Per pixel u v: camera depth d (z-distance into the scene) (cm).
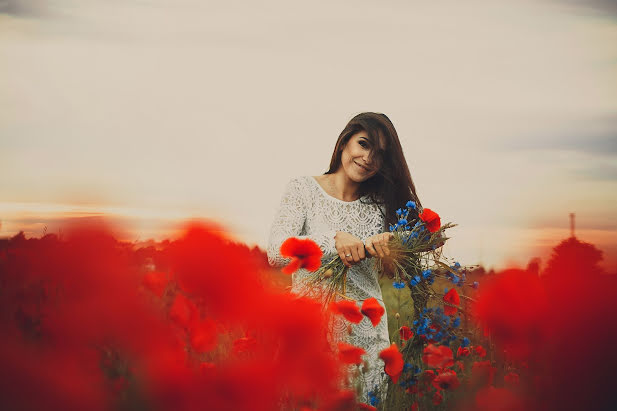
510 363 228
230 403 82
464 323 251
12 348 65
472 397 214
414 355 254
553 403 174
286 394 123
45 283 75
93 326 70
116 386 74
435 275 258
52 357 66
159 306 80
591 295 146
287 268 197
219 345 124
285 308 86
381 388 237
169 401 79
